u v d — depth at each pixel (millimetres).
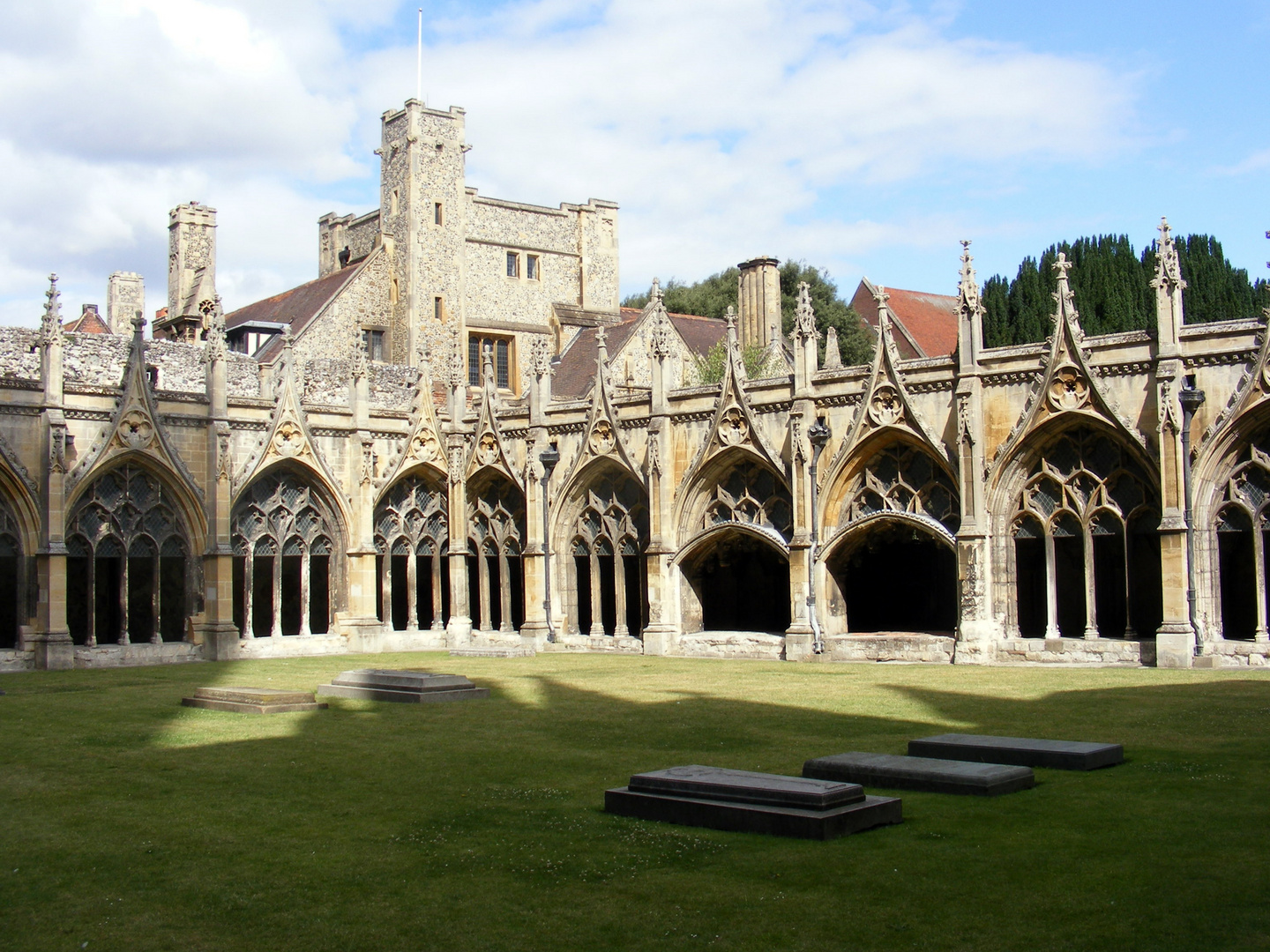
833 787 10859
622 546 36125
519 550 38312
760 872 9445
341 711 19578
